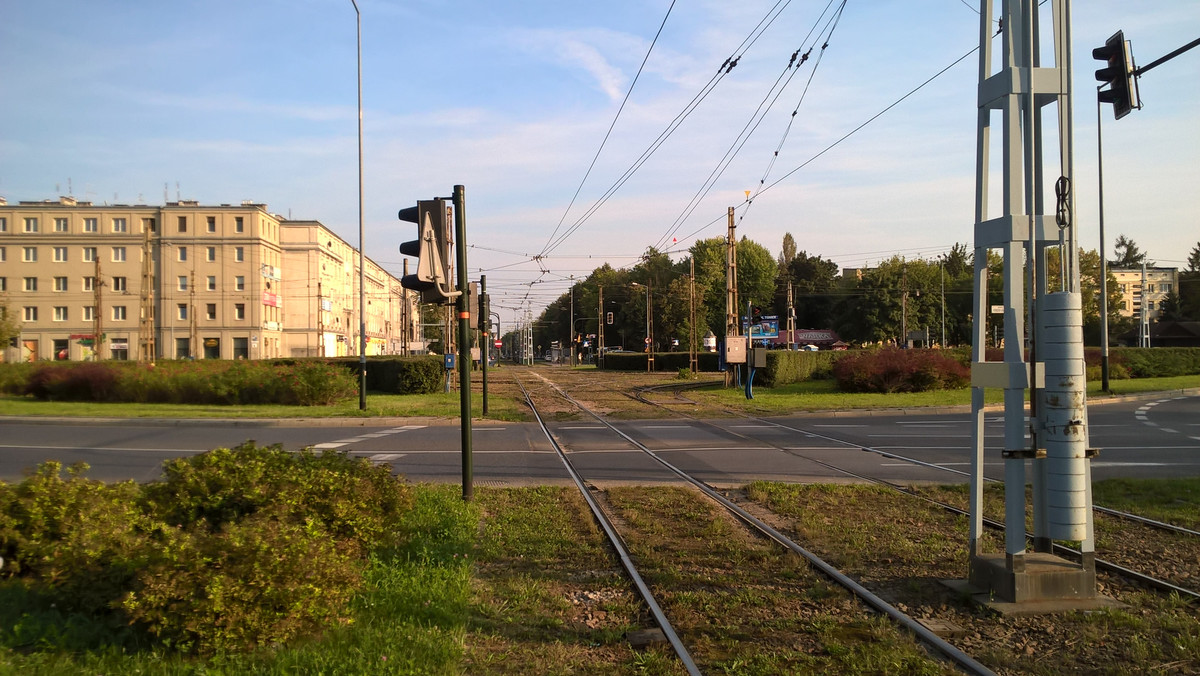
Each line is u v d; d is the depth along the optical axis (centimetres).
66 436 1759
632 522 825
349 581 471
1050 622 513
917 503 915
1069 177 562
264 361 3094
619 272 11212
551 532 763
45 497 561
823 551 701
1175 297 8025
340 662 404
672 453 1432
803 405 2584
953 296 8162
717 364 5909
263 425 2075
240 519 554
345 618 459
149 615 397
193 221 6506
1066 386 552
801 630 509
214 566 419
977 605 541
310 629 433
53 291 6359
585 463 1297
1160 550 698
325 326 7444
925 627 508
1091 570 552
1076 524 548
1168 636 486
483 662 439
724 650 475
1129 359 3812
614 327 10325
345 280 8538
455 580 568
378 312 10125
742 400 2872
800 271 9631
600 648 477
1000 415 2305
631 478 1138
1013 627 506
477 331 2317
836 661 455
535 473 1178
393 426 2055
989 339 5659
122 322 6419
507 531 763
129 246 6450
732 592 591
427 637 447
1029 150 568
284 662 396
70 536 496
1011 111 566
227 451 639
